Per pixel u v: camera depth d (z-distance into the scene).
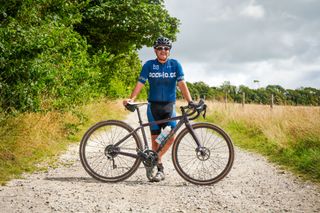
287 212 4.30
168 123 5.88
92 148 6.18
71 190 5.05
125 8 20.47
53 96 9.98
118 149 5.75
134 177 6.12
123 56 24.41
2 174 5.68
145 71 5.88
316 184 5.65
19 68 7.23
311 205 4.57
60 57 9.68
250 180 5.95
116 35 21.98
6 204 4.36
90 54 21.34
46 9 11.37
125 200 4.69
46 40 7.79
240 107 17.50
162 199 4.79
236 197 4.92
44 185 5.26
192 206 4.50
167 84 5.87
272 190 5.30
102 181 5.68
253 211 4.33
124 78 38.25
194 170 6.52
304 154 7.27
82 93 11.59
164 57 5.84
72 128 10.16
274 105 13.91
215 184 5.70
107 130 5.82
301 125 9.13
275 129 10.18
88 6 19.84
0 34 7.22
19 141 7.07
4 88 7.23
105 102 19.91
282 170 6.75
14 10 8.25
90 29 20.47
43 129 8.71
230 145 5.71
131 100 5.85
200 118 18.45
